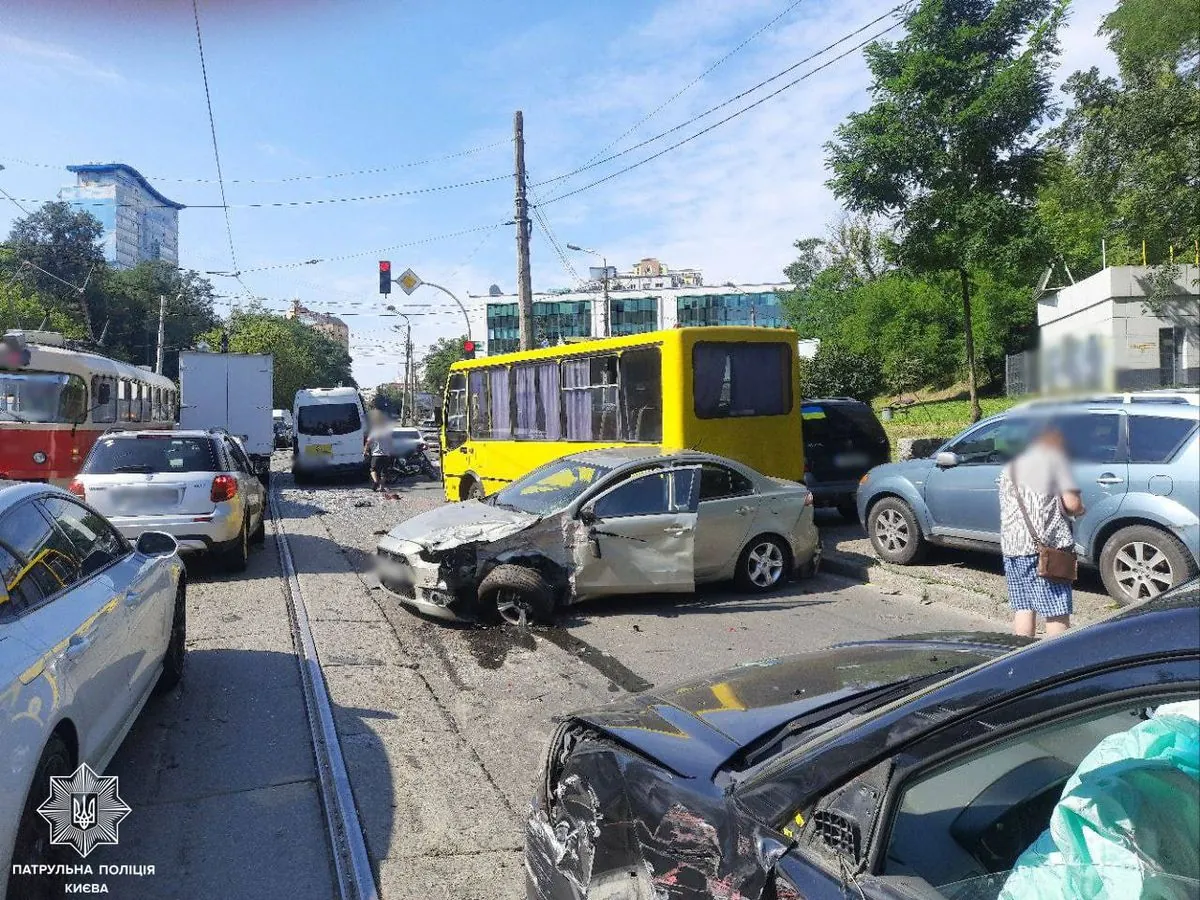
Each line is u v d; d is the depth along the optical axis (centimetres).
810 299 4728
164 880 354
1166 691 154
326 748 484
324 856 375
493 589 736
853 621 765
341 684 596
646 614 792
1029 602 512
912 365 3553
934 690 201
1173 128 1571
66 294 5431
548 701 568
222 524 927
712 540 823
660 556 795
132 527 895
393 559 773
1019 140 1452
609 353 1105
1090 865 172
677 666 642
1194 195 1573
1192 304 1819
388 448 2144
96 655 372
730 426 1025
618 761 262
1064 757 210
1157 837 166
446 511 845
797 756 218
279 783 443
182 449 965
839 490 1270
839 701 279
